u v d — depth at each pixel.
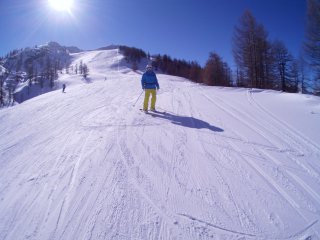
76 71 152.75
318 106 8.81
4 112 13.81
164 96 12.51
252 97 11.40
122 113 8.78
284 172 4.24
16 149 6.09
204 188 3.76
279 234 2.82
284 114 8.13
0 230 2.97
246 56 29.42
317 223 2.98
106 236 2.80
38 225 3.04
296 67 34.81
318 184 3.86
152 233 2.84
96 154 5.02
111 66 173.25
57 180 4.09
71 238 2.79
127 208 3.28
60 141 6.17
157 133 6.32
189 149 5.25
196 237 2.78
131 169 4.34
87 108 10.55
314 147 5.32
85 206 3.35
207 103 10.30
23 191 3.83
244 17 29.47
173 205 3.34
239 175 4.14
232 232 2.85
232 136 6.07
